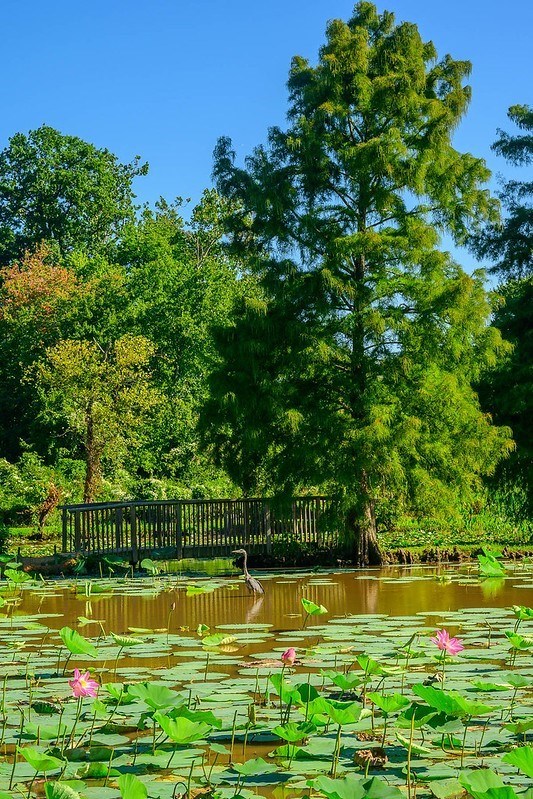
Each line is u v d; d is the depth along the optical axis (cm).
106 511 1878
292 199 1833
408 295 1781
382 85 1770
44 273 3653
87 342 2964
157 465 3225
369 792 343
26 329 3544
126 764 493
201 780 464
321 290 1767
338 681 532
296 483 1812
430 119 1805
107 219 4750
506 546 1931
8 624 1049
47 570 1691
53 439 3338
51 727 527
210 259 3816
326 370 1816
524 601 1177
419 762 488
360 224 1845
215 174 1928
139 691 496
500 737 534
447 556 1831
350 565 1795
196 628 1006
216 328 1836
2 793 413
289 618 1072
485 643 852
